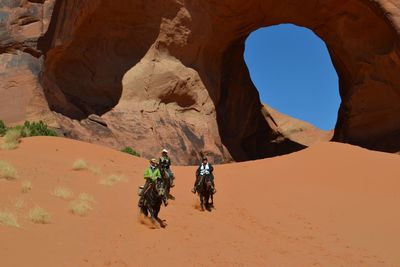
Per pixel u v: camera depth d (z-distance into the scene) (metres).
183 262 7.03
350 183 14.26
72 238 7.33
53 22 27.92
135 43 34.09
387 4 29.77
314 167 16.27
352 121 34.62
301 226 10.48
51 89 28.98
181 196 13.63
